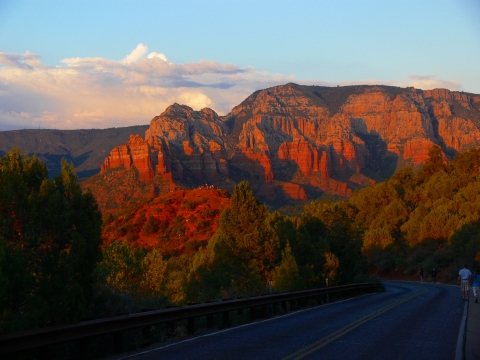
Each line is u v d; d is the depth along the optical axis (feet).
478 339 47.83
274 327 57.00
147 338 47.75
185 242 275.18
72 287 51.90
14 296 46.73
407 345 44.19
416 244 269.44
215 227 287.89
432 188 326.65
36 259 53.62
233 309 61.11
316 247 151.12
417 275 245.86
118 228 302.66
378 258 283.38
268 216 146.30
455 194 289.33
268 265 121.19
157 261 114.62
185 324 62.34
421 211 282.56
